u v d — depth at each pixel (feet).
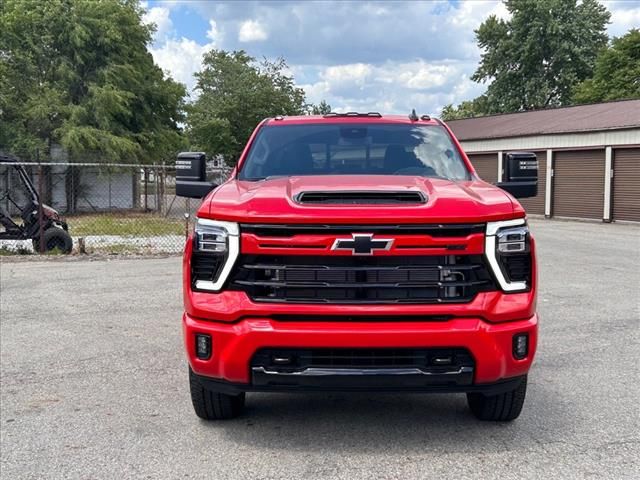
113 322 24.98
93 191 101.76
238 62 150.20
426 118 18.71
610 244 54.03
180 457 12.87
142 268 40.32
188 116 123.65
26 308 27.78
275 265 12.20
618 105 99.66
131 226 71.05
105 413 15.37
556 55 177.17
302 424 14.65
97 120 95.14
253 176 16.19
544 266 40.01
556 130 90.99
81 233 65.21
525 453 12.92
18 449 13.33
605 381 17.48
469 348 12.03
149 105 107.55
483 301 12.19
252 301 12.26
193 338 12.69
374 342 11.91
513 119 115.44
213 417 14.73
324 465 12.45
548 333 22.81
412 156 16.67
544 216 93.45
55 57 97.35
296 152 16.88
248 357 12.16
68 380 17.93
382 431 14.17
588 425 14.38
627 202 80.69
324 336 11.91
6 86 93.97
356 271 12.12
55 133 94.02
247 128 125.70
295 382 12.14
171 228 69.21
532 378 17.78
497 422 14.62
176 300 29.43
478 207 12.37
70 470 12.34
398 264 12.14
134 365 19.34
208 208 12.80
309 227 12.04
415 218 11.99
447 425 14.51
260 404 16.08
